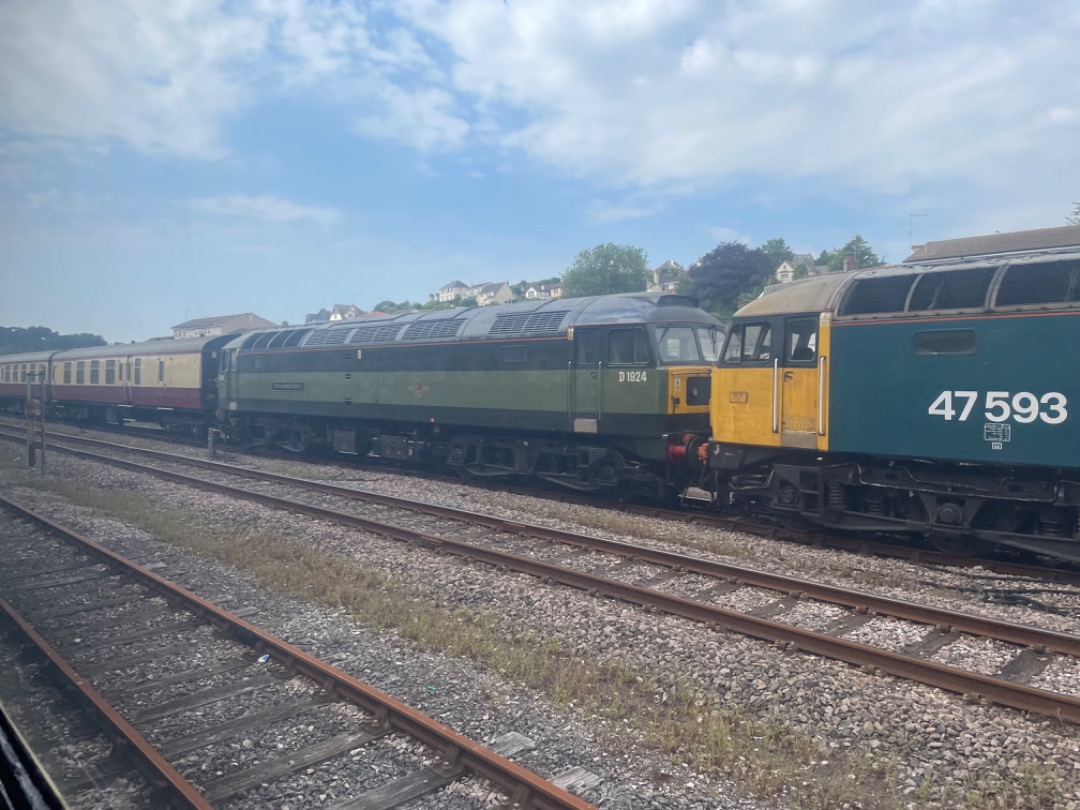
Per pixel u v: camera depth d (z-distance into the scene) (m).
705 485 12.27
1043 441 8.06
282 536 10.67
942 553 9.48
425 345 16.25
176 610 7.53
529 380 14.07
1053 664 6.07
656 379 12.23
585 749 4.79
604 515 11.91
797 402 10.14
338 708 5.30
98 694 5.39
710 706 5.34
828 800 4.22
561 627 6.95
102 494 14.16
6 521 11.80
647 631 6.75
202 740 4.93
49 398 33.97
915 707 5.30
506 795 4.25
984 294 8.55
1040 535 8.61
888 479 9.61
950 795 4.30
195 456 21.09
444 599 7.86
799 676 5.76
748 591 8.05
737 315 10.88
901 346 9.12
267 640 6.25
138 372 28.05
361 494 13.51
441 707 5.37
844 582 8.55
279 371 20.84
